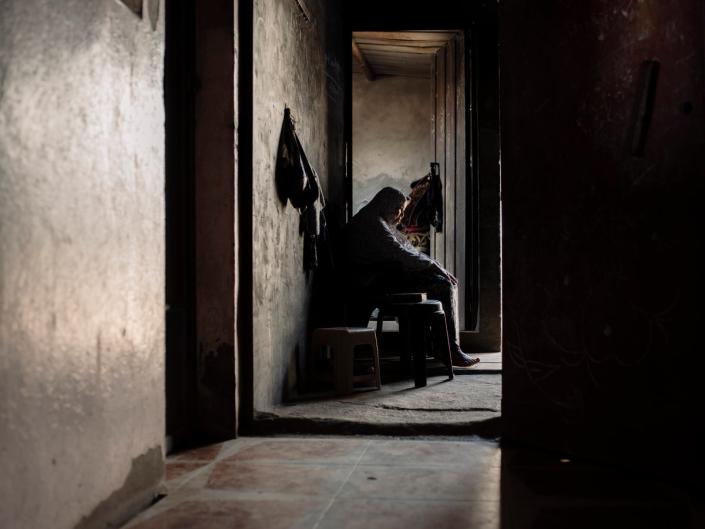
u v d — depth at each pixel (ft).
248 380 12.61
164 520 8.04
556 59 11.07
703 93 8.78
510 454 10.97
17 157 6.09
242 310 12.60
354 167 35.53
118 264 7.99
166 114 11.68
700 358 8.84
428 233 28.22
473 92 24.36
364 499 8.70
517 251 11.74
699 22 8.82
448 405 13.93
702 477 8.82
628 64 9.87
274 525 7.80
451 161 26.27
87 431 7.23
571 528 7.64
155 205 9.05
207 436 12.22
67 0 6.96
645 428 9.61
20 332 6.11
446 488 9.16
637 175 9.71
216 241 12.26
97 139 7.53
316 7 19.47
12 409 5.97
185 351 12.14
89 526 7.24
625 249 9.88
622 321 9.93
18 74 6.12
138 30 8.62
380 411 13.46
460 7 24.38
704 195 8.77
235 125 12.34
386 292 19.31
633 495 8.80
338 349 15.80
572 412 10.69
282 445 11.69
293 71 16.43
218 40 12.29
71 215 6.98
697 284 8.87
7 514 5.90
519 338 11.66
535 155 11.43
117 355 7.92
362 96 35.60
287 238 15.69
